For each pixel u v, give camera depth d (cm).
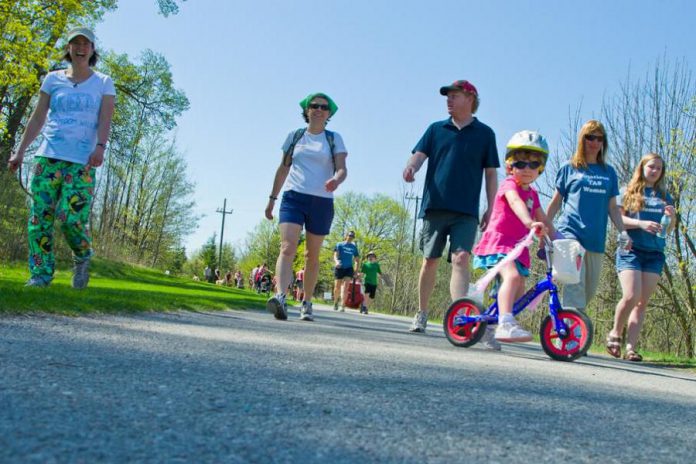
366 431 163
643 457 167
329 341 419
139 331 354
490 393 242
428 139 600
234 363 259
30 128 555
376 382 243
